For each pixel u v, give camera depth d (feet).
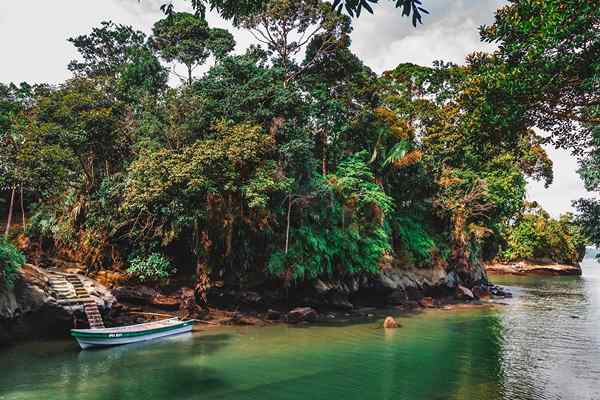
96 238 80.12
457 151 52.01
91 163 89.20
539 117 39.86
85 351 55.83
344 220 97.30
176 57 118.42
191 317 77.36
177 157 77.51
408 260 117.70
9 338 57.88
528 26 35.35
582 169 41.96
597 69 31.91
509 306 111.45
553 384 44.88
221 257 81.87
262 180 77.56
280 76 101.65
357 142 119.14
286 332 71.92
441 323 83.66
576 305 113.70
